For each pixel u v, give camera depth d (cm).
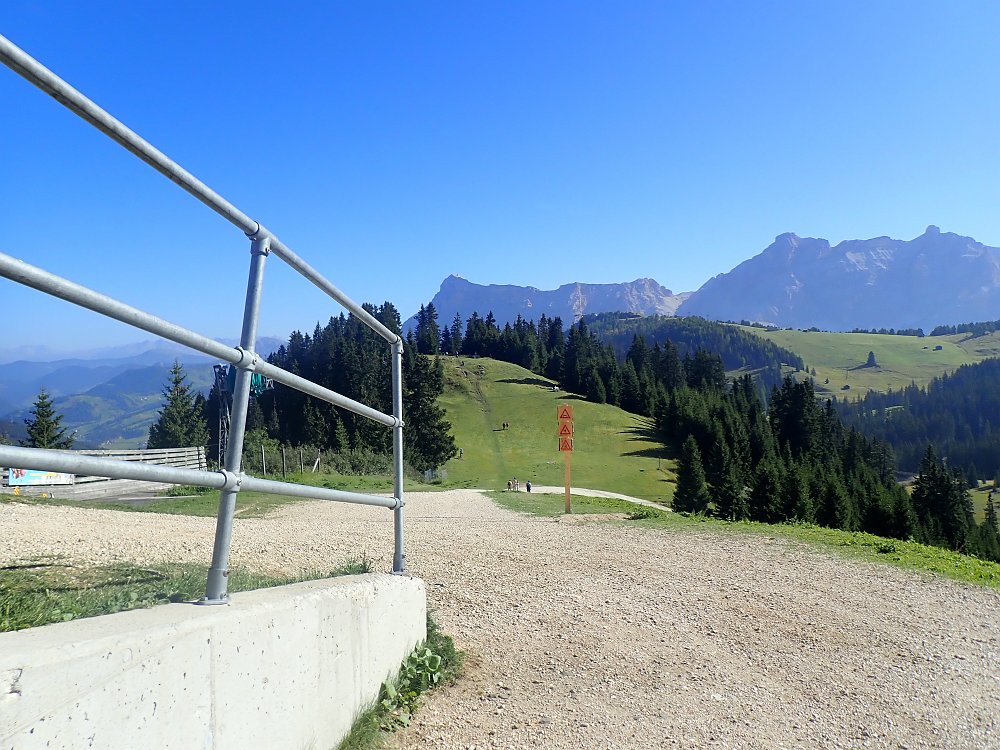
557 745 385
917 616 748
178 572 517
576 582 806
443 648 481
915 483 7506
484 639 566
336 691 314
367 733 334
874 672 565
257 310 277
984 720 482
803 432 10381
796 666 566
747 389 13512
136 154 204
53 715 154
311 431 6034
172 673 196
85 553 620
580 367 13350
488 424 10706
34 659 152
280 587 324
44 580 430
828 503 3741
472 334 17088
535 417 11150
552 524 1443
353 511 1667
